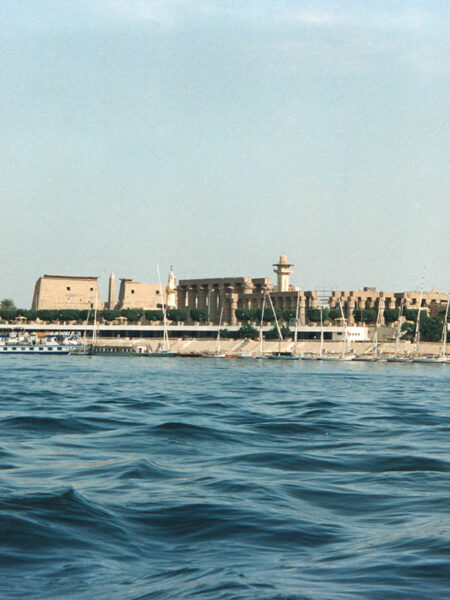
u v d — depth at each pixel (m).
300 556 24.30
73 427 59.06
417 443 51.75
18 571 22.62
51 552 24.52
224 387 117.38
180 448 48.12
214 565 23.27
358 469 40.53
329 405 83.88
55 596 20.61
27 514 28.55
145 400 88.69
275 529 27.45
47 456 44.19
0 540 25.41
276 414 72.44
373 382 138.00
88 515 28.81
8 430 56.69
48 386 113.25
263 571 22.53
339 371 182.38
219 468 40.44
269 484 35.59
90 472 38.66
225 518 28.88
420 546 24.86
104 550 24.91
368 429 60.44
